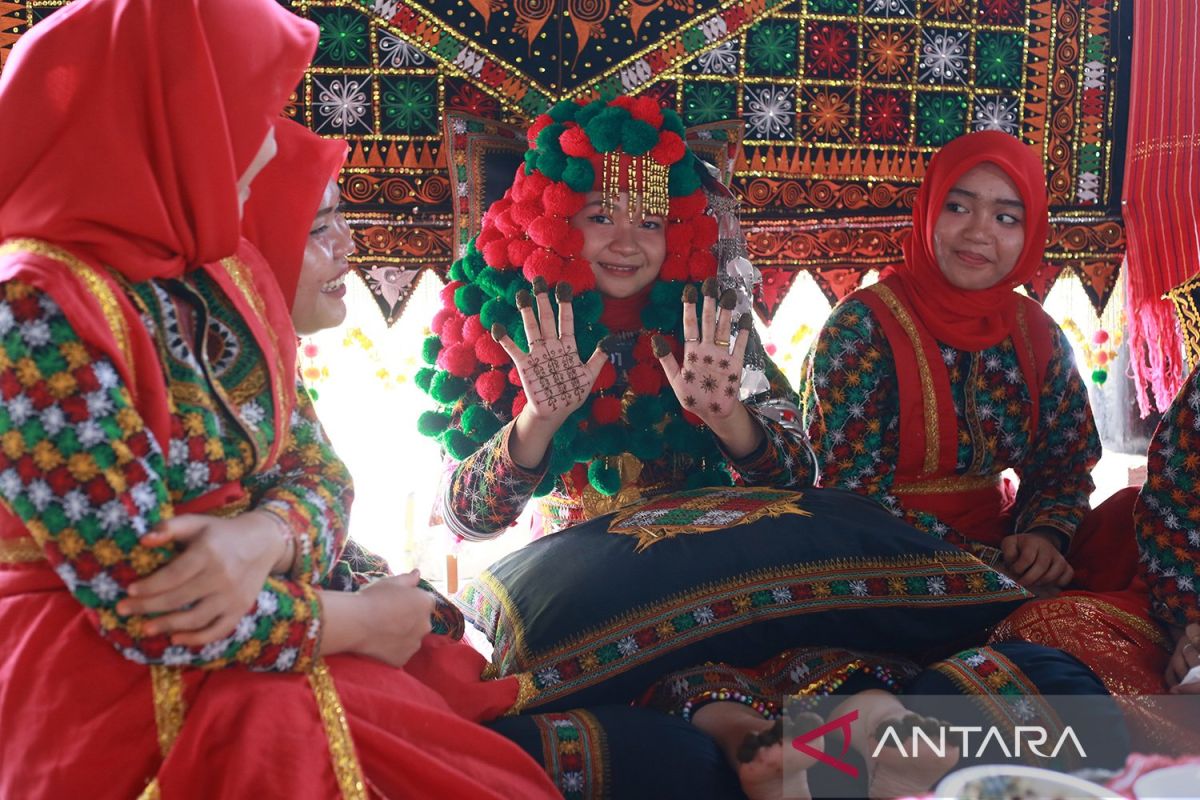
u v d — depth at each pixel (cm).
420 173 251
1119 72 271
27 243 128
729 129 255
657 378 224
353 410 263
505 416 225
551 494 235
